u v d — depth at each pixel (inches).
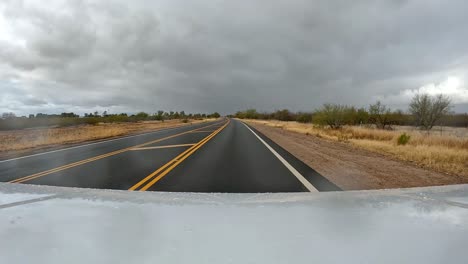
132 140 859.4
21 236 61.2
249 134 1051.9
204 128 1648.6
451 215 74.9
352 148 577.0
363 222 69.4
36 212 81.5
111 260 49.5
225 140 783.7
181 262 48.4
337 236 59.6
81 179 286.5
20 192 112.7
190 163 383.6
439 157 408.8
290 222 71.1
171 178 283.1
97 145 719.1
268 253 51.8
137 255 51.4
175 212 83.0
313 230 64.0
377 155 467.5
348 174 302.2
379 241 56.3
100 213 81.3
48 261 48.9
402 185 254.5
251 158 428.5
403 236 58.7
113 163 398.6
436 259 47.8
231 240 58.7
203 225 69.6
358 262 47.3
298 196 107.0
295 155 464.4
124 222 72.1
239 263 47.9
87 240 59.4
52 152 582.2
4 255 51.3
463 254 49.6
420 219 71.2
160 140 830.5
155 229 66.5
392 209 82.1
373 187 243.8
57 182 273.4
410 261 47.2
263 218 75.6
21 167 386.3
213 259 49.5
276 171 318.7
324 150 538.9
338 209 82.9
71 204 92.3
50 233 63.1
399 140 604.7
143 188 241.8
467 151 454.9
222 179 275.6
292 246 54.7
